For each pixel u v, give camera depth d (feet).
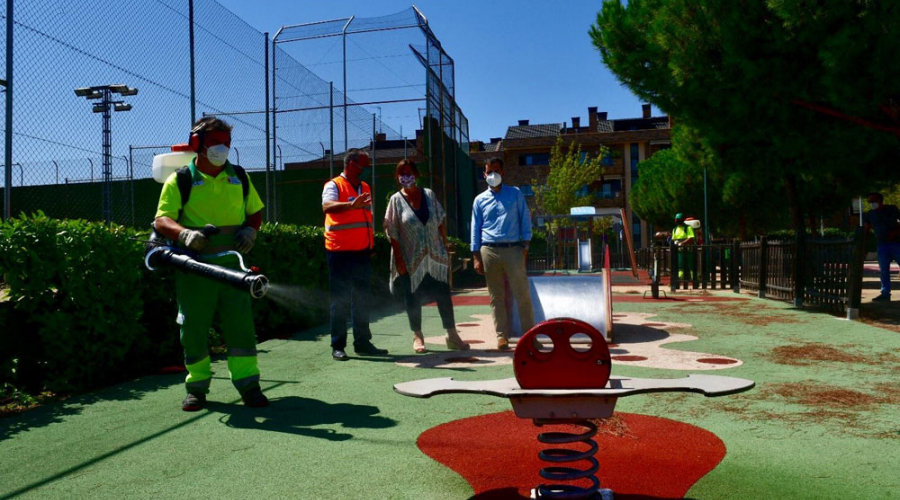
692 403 12.37
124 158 43.52
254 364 12.84
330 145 55.42
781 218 89.97
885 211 33.60
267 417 11.82
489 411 11.99
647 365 16.38
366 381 14.97
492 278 19.84
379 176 64.39
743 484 8.11
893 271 68.08
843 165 34.37
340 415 11.86
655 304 34.24
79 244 15.07
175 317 18.54
